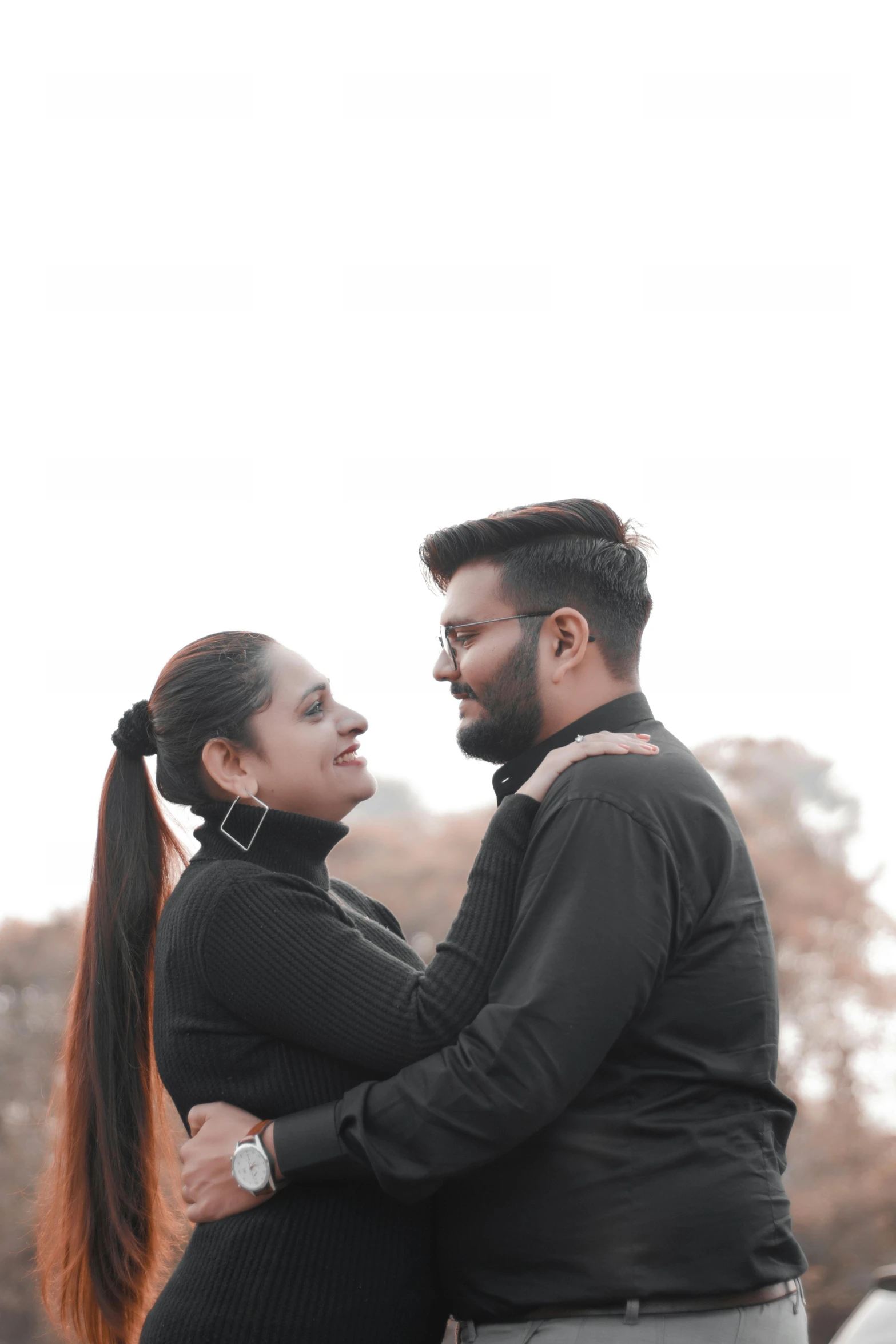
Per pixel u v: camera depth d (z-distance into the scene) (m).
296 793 2.46
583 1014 1.96
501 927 2.15
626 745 2.21
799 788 23.23
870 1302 2.87
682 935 2.08
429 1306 2.21
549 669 2.36
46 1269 2.63
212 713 2.45
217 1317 2.11
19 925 19.94
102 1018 2.55
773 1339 2.01
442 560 2.47
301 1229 2.13
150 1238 2.55
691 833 2.13
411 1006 2.12
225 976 2.20
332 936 2.20
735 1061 2.09
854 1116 19.47
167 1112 2.63
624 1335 1.95
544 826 2.14
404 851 23.58
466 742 2.43
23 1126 17.92
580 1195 2.01
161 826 2.67
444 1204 2.16
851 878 21.69
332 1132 2.05
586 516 2.43
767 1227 2.03
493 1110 1.94
